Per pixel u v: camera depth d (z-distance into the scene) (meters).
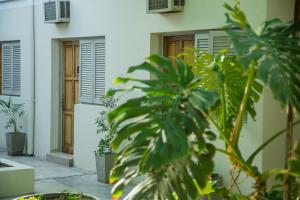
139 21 7.76
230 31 3.12
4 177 7.23
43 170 9.02
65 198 5.64
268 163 6.04
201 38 6.87
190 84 3.05
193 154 2.98
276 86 2.74
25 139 10.55
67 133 9.93
